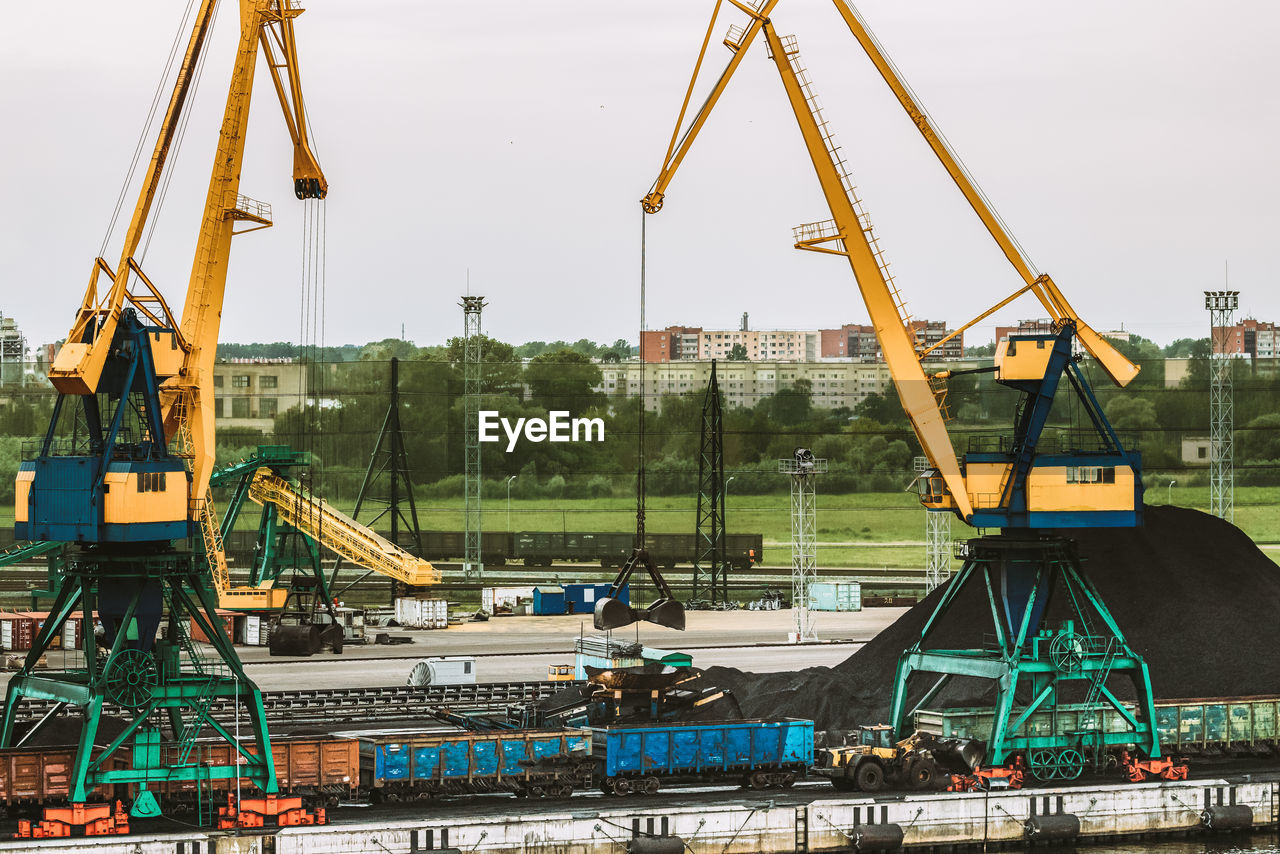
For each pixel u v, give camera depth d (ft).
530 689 242.58
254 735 165.58
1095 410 185.78
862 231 186.09
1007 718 176.65
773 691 216.13
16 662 269.64
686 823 158.10
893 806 164.66
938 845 166.30
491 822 151.33
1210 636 213.25
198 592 164.76
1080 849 169.27
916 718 186.09
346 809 163.02
